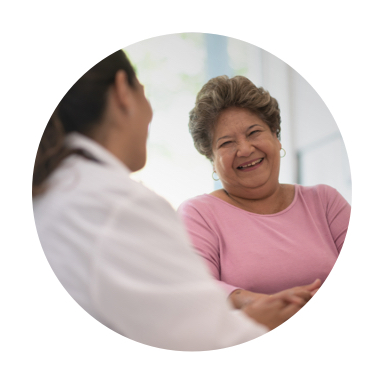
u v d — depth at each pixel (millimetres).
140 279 1772
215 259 2186
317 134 2434
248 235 2240
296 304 2240
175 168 2205
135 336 1900
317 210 2371
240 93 2328
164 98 2271
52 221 1914
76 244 1834
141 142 2150
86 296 1862
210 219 2211
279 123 2373
